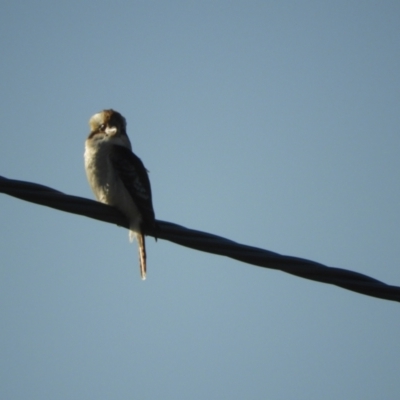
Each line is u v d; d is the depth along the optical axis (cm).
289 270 866
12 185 880
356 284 861
